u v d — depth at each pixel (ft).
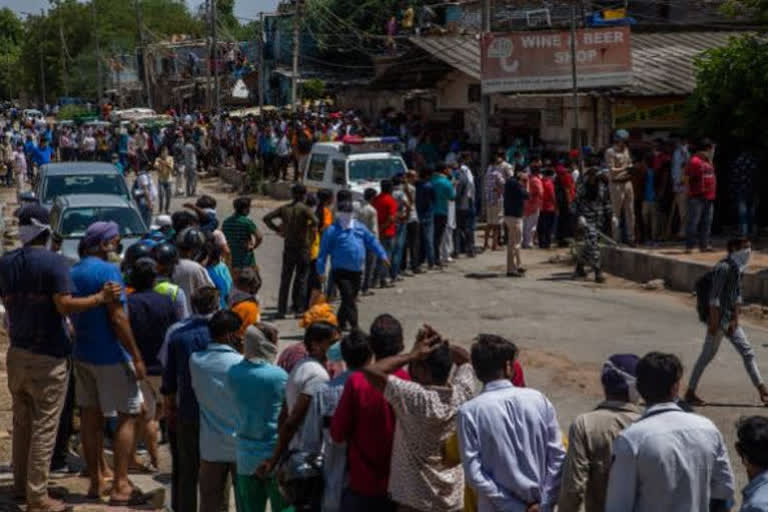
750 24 100.42
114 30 300.20
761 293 53.36
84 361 25.99
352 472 19.27
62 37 292.81
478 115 104.32
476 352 17.95
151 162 148.25
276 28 185.68
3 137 144.77
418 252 64.80
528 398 17.80
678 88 82.07
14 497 25.99
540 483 17.65
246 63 202.28
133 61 285.84
